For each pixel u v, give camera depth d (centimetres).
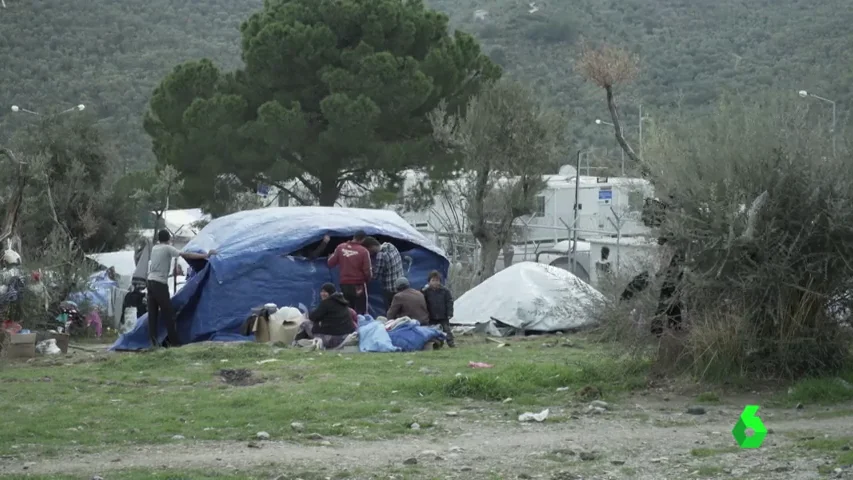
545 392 1196
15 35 8350
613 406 1122
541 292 2014
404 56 4091
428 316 1714
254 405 1123
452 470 846
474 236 2988
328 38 3984
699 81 7075
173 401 1154
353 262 1808
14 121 6366
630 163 1356
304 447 939
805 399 1130
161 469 852
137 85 7988
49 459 898
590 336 1340
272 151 3912
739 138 1212
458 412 1093
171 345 1770
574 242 2858
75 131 3525
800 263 1183
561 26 8850
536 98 3175
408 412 1093
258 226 1948
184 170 3997
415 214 4153
